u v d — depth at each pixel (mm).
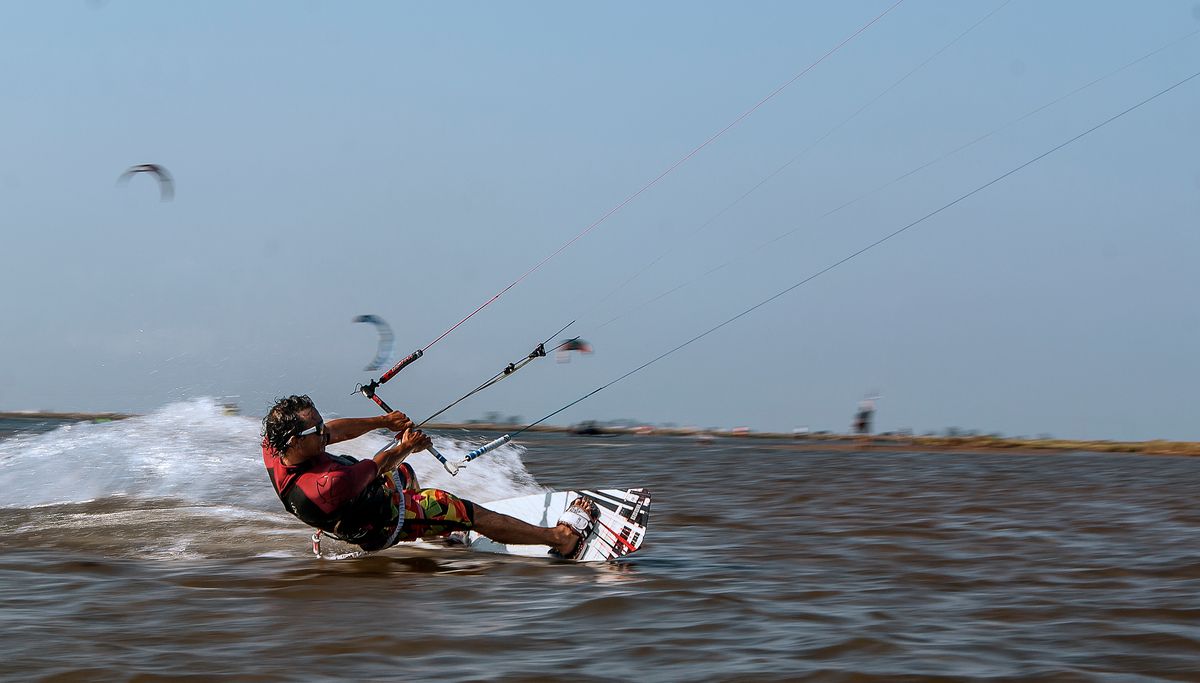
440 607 5625
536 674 4309
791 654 4676
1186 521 10242
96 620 5172
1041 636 5070
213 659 4461
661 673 4344
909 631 5148
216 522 8453
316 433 6926
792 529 9297
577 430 57188
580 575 6734
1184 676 4363
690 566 7172
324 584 6254
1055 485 15508
